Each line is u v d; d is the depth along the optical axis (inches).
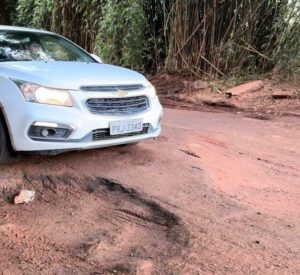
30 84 193.0
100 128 201.3
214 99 434.9
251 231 159.5
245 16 475.8
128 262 139.7
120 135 209.9
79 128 195.3
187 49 511.8
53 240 154.4
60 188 195.8
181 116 361.4
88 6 566.9
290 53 470.6
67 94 195.0
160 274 133.3
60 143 193.5
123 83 213.2
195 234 156.3
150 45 550.9
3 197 187.8
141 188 193.0
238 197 189.6
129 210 176.9
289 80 461.1
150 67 556.7
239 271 135.3
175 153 239.6
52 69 209.0
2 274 133.9
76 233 159.6
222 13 486.3
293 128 327.3
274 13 477.1
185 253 144.9
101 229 162.9
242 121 348.8
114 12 531.2
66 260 142.1
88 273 134.8
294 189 202.2
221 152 251.8
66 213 175.2
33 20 627.8
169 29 531.2
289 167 233.1
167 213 172.6
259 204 183.5
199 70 503.5
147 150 242.5
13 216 171.9
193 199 184.7
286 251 147.3
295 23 465.7
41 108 190.4
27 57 232.7
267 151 261.3
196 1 496.4
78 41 600.7
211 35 493.0
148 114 221.3
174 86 491.5
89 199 187.0
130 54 541.0
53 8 599.8
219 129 310.7
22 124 190.5
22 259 142.5
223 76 484.4
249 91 440.8
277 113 381.4
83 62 243.6
